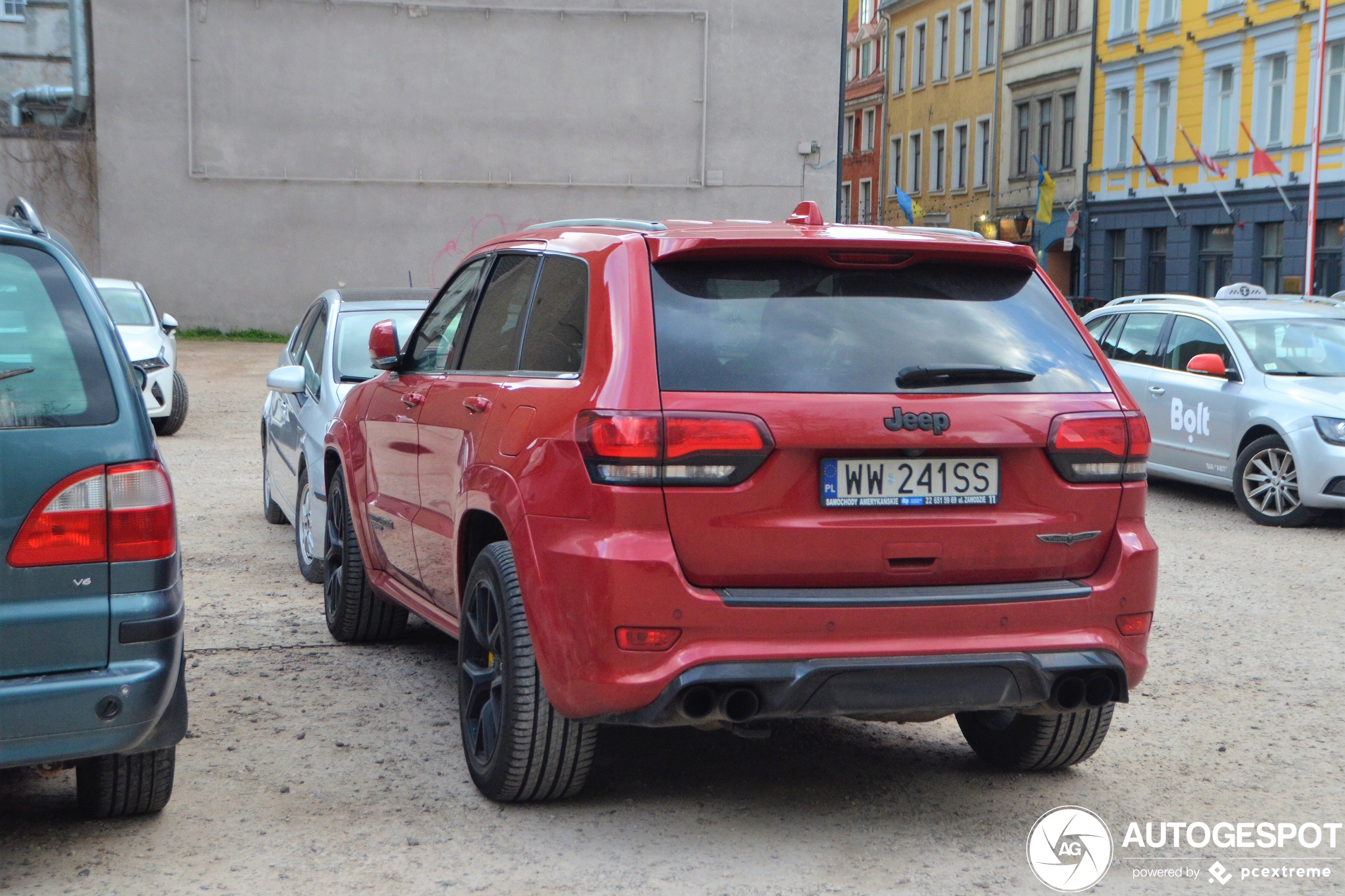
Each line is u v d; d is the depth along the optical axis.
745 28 30.08
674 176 30.38
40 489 3.24
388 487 5.25
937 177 53.53
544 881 3.51
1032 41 45.62
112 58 29.02
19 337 3.34
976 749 4.59
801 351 3.62
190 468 11.83
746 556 3.50
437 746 4.63
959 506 3.63
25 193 28.98
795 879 3.54
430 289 8.44
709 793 4.21
